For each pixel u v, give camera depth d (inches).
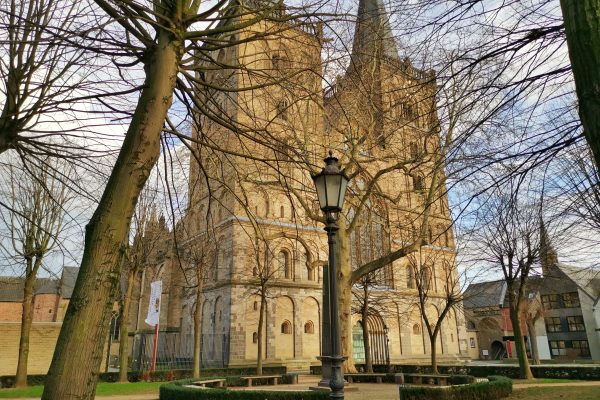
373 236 1459.2
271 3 306.0
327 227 331.0
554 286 2482.8
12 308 2353.6
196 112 290.4
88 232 186.2
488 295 2721.5
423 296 1205.7
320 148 935.7
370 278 1311.5
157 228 1141.1
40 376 1014.4
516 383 887.7
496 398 602.5
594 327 2379.4
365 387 792.3
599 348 2332.7
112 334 1924.2
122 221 187.8
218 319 1433.3
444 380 848.3
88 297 172.9
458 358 1908.2
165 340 1662.2
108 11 211.6
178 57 226.2
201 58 266.5
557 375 1031.6
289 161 301.7
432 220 989.8
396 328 1738.4
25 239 904.9
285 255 1530.5
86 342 167.8
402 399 565.0
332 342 309.3
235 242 1401.3
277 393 525.7
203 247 1155.9
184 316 1683.1
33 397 730.8
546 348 2503.7
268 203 1509.6
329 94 484.7
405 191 893.2
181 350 1651.1
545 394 643.5
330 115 764.0
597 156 135.3
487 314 2682.1
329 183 331.3
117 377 1051.3
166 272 1727.4
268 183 730.8
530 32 220.4
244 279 1392.7
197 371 1081.4
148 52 228.1
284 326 1461.6
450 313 1957.4
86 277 176.2
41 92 266.2
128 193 191.6
